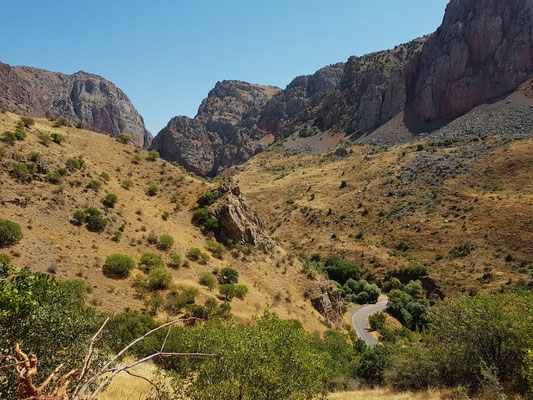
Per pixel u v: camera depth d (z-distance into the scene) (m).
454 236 88.31
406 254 89.44
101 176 44.06
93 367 6.47
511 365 13.73
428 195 110.50
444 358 16.50
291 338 8.36
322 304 44.62
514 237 79.38
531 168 100.81
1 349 5.10
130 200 43.56
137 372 14.52
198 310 27.72
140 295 29.44
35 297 5.69
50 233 30.61
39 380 5.49
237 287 35.16
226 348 7.02
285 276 46.09
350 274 85.25
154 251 36.59
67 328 6.34
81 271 28.78
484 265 75.62
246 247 45.38
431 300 72.06
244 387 6.60
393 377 20.28
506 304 14.96
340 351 32.75
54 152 41.88
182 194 51.38
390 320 65.19
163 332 20.25
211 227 45.19
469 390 14.34
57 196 34.69
